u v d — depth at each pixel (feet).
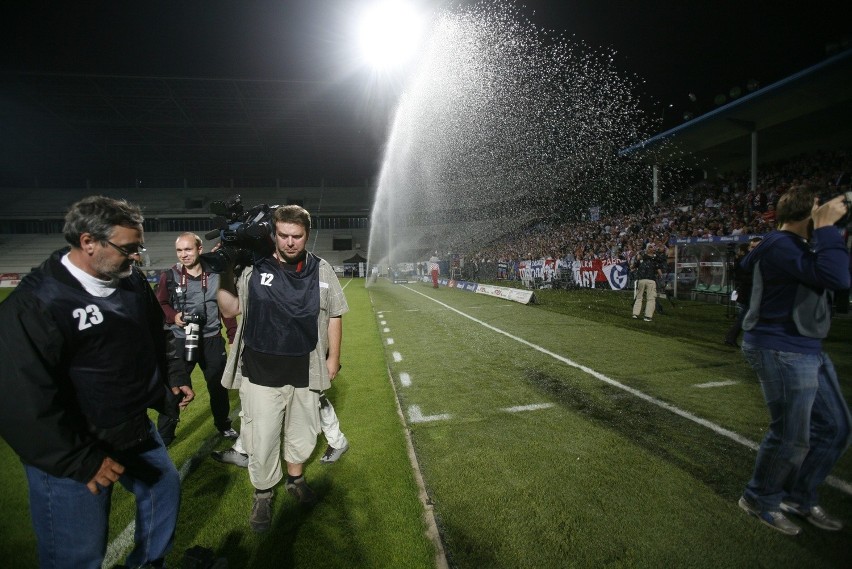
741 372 16.62
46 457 4.78
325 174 183.93
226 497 9.42
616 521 7.70
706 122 58.03
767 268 7.25
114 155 164.96
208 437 12.94
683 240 39.40
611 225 71.10
